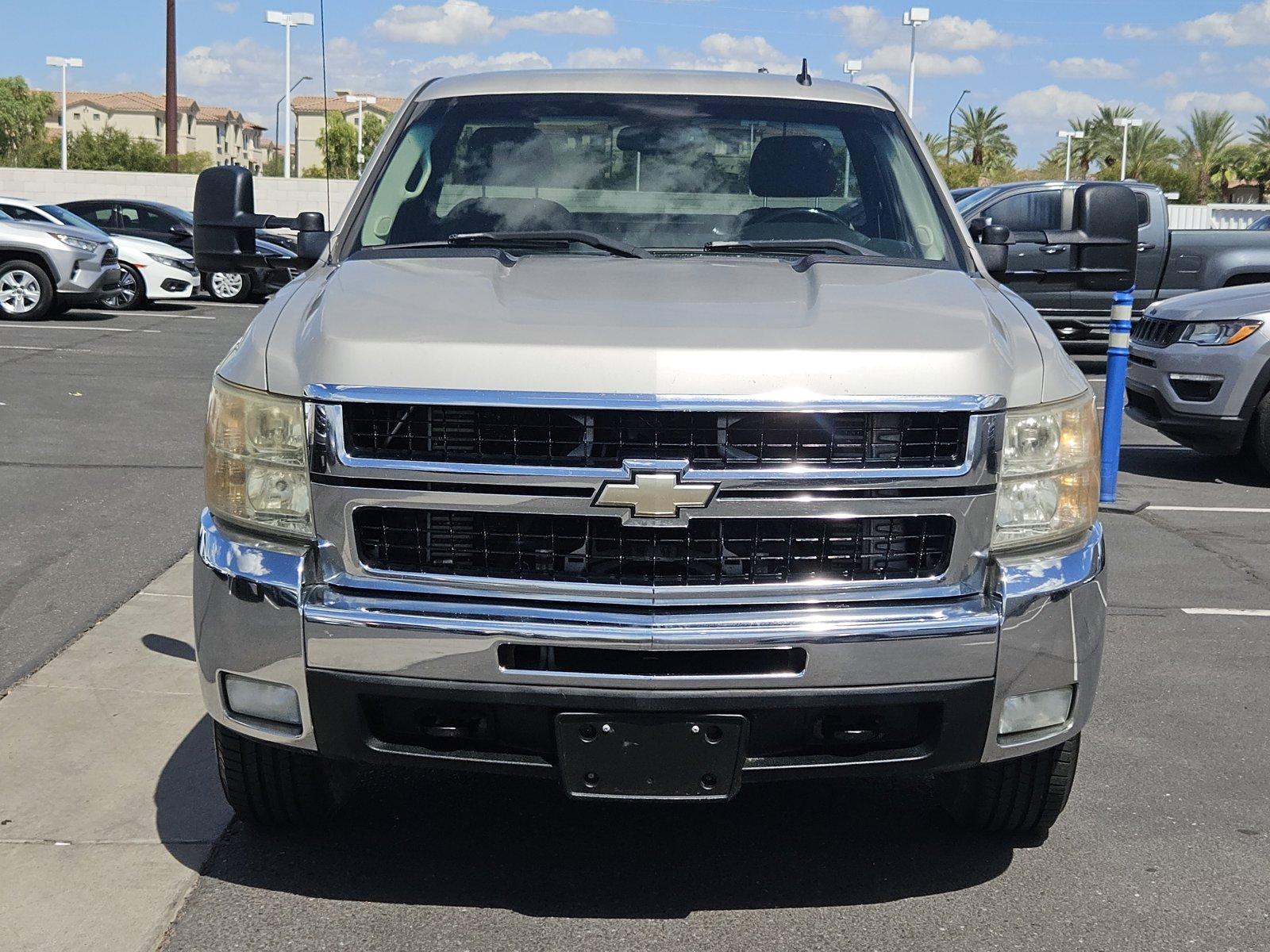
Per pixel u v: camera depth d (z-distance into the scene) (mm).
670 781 2902
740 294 3223
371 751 2971
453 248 3809
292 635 2902
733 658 2855
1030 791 3432
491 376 2832
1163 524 7812
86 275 18016
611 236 3965
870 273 3506
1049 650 2963
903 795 3939
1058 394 3021
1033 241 4074
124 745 4168
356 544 2902
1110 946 3086
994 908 3258
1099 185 3990
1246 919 3221
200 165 59781
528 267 3510
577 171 4109
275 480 2959
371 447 2887
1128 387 9719
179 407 11047
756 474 2826
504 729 2945
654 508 2818
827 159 4141
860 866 3480
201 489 7914
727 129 4203
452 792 3920
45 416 10352
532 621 2824
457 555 2900
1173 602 6105
